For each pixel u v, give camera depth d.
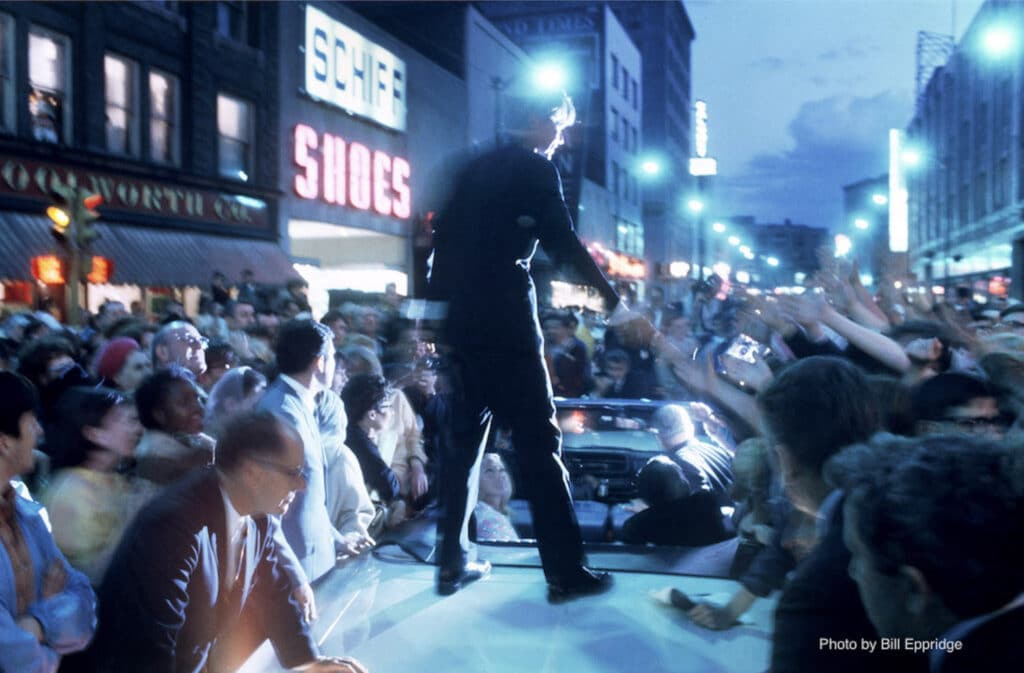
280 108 22.64
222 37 20.73
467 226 2.95
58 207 13.52
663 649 2.36
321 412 4.14
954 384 2.77
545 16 43.88
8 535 2.65
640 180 45.97
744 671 2.20
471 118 32.75
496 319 2.90
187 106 20.00
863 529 1.37
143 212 18.48
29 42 16.12
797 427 1.93
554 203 2.87
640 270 39.56
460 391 2.97
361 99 25.70
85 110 17.23
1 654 2.37
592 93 41.22
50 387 5.27
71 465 3.27
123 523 3.22
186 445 3.48
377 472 4.74
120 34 18.05
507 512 4.09
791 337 4.18
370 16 33.38
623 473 5.15
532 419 2.90
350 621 2.71
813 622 1.60
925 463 1.35
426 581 3.01
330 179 24.44
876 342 3.65
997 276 31.33
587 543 3.32
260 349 7.90
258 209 22.06
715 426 3.89
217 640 2.60
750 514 2.85
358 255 28.14
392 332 8.18
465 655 2.41
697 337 8.62
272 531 2.74
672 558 3.10
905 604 1.37
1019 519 1.28
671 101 60.72
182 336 5.36
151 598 2.38
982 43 33.84
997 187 31.73
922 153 27.02
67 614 2.53
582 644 2.40
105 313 9.42
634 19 58.47
